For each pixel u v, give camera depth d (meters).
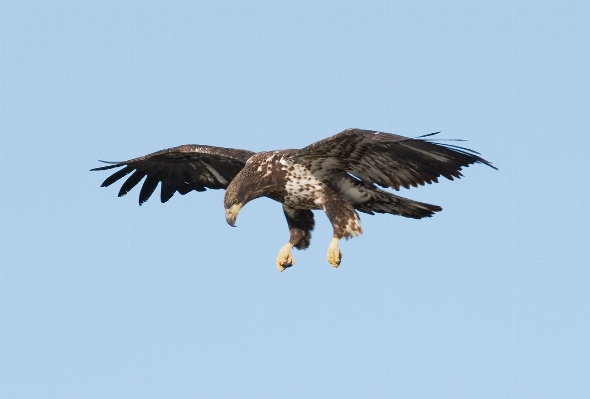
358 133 16.70
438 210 18.28
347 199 18.34
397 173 17.53
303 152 17.69
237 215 18.19
